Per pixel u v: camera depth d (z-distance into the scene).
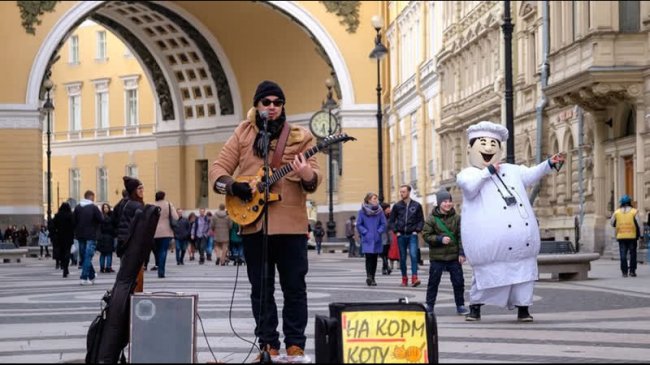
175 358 10.10
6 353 13.72
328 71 76.56
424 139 66.69
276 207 12.13
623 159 41.31
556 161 17.27
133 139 91.19
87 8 68.69
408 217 27.91
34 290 27.48
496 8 52.19
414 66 69.12
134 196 27.81
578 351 13.63
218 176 12.22
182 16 78.38
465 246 17.52
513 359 12.87
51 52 68.00
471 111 56.38
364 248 28.17
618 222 30.20
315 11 73.38
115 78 92.25
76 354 13.57
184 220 45.06
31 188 67.75
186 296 10.16
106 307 11.11
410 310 9.90
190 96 84.50
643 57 39.06
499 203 17.28
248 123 12.45
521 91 49.91
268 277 12.37
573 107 44.38
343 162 73.94
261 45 78.94
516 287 17.41
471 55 57.19
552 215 47.84
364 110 73.94
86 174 94.19
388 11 75.56
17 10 67.56
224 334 15.92
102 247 36.84
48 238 59.91
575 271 28.44
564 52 41.94
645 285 26.30
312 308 20.58
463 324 17.44
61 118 95.44
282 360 12.01
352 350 9.76
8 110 67.38
